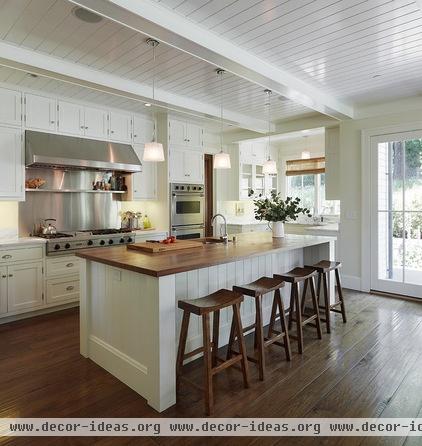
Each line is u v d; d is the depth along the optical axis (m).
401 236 4.58
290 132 5.73
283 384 2.42
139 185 5.13
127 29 2.65
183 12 2.42
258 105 4.79
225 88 4.08
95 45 2.91
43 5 2.32
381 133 4.66
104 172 5.07
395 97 4.41
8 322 3.75
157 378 2.12
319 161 6.93
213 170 6.62
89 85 3.56
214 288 3.03
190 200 5.52
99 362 2.73
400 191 4.57
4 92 3.78
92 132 4.51
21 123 3.90
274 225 3.90
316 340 3.20
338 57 3.19
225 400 2.22
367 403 2.18
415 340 3.16
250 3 2.32
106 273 2.62
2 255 3.65
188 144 5.48
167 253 2.76
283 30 2.69
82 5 2.08
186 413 2.10
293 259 4.05
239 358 2.33
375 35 2.78
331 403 2.18
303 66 3.39
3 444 1.83
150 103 4.23
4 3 2.29
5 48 2.86
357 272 4.98
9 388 2.38
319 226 5.99
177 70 3.50
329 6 2.36
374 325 3.57
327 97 4.28
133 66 3.38
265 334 3.37
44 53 3.06
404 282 4.58
